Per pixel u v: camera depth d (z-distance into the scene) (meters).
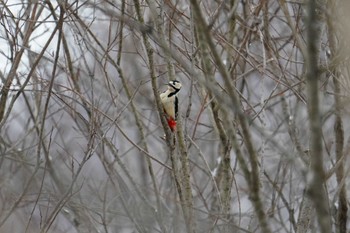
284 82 12.46
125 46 15.91
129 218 12.22
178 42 13.76
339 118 12.23
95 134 11.61
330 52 11.84
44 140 12.95
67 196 11.52
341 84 11.43
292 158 7.79
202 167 15.49
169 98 11.62
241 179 15.75
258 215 7.73
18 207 12.41
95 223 12.88
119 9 12.02
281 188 13.36
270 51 12.28
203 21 7.33
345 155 10.55
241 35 13.99
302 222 10.87
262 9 13.85
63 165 14.77
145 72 16.23
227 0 13.06
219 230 11.94
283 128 13.94
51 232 12.99
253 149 7.63
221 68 7.34
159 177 15.00
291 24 10.78
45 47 10.87
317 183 7.02
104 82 13.79
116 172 12.52
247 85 13.99
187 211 11.11
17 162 13.72
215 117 12.26
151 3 11.18
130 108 14.16
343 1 9.80
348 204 12.87
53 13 11.52
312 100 7.03
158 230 11.94
